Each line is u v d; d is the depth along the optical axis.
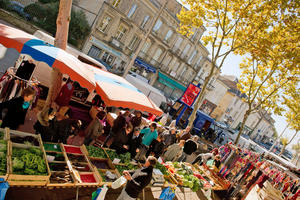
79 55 9.17
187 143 8.34
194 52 32.16
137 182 3.55
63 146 4.34
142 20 23.80
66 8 5.01
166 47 27.84
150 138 6.52
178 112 18.81
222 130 23.55
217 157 8.55
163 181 5.25
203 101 35.66
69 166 3.78
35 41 4.32
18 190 3.45
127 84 6.98
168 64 29.75
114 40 22.34
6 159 2.95
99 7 20.14
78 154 4.45
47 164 3.35
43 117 4.46
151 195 5.50
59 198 3.81
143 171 3.61
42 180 3.10
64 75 8.02
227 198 8.13
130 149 5.93
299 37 10.43
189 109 20.00
